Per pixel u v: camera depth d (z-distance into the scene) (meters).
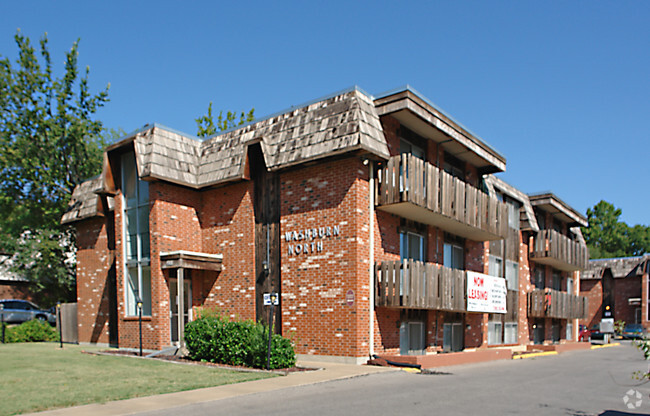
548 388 11.37
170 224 17.86
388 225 16.27
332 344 14.91
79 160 29.88
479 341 21.88
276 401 8.74
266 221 17.05
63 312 22.25
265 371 12.30
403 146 17.38
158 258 17.25
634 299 44.25
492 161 21.31
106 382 10.53
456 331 20.28
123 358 15.17
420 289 15.52
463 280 18.64
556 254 28.45
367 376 12.13
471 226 18.77
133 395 9.12
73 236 31.42
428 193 15.80
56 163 29.05
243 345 13.37
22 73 27.38
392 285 14.98
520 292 27.19
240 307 17.34
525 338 27.52
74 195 22.70
